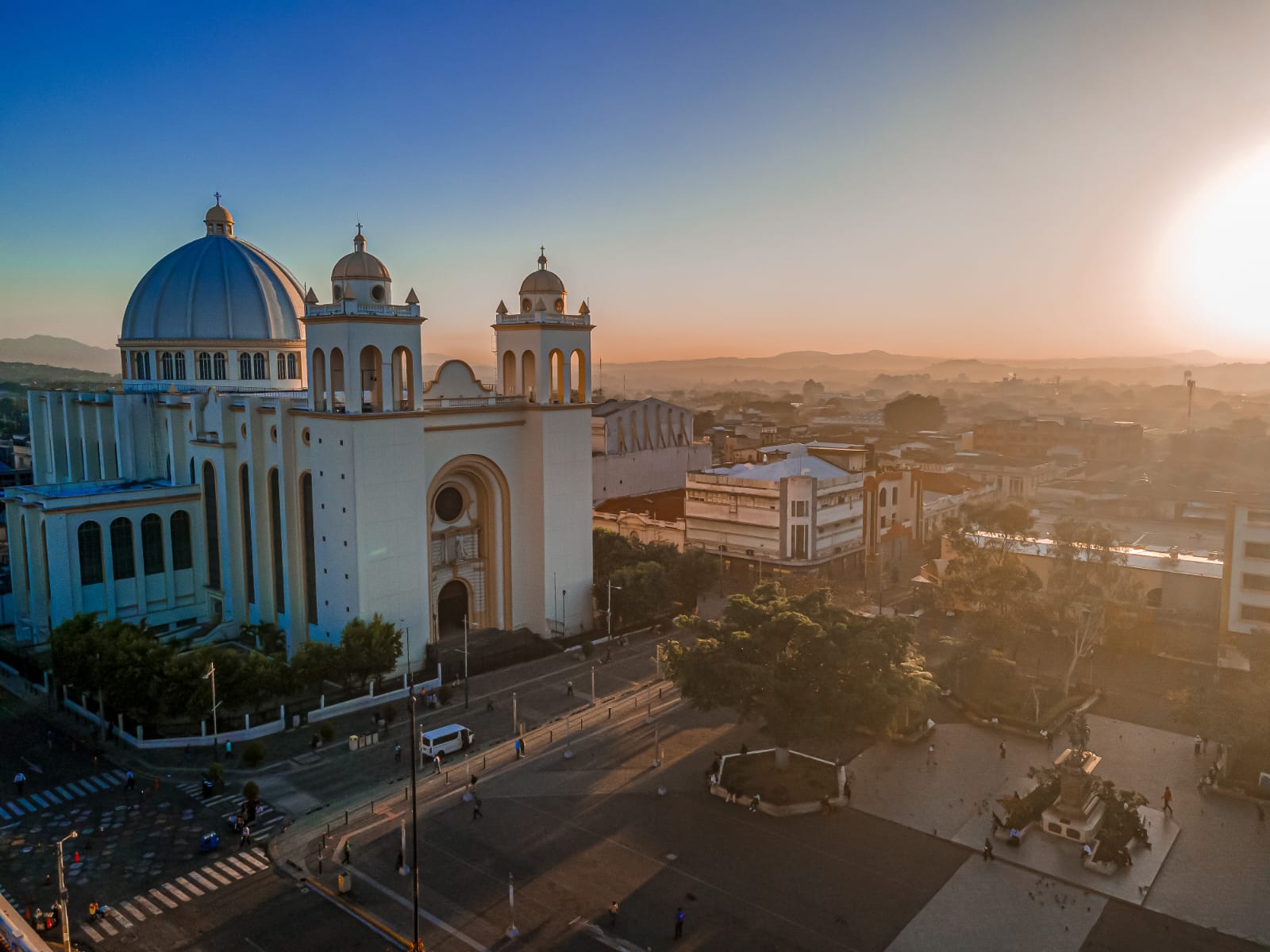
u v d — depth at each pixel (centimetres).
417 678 7706
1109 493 15788
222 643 8575
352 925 4366
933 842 5131
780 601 6175
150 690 6294
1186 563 9256
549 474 8694
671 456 14712
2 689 7444
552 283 8700
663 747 6400
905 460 17050
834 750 6353
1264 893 4631
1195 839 5169
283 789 5769
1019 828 5122
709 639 6000
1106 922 4391
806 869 4841
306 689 7212
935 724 6844
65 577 8275
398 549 7731
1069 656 8462
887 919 4409
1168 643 8356
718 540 11412
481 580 8819
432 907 4509
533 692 7519
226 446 8669
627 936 4266
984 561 7950
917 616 9662
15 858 4938
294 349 10325
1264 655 6247
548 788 5791
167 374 10000
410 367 7731
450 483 8494
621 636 8956
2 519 12450
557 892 4634
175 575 9119
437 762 6116
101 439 10238
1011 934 4297
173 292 9919
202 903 4534
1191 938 4272
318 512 7769
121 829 5256
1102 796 5344
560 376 8888
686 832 5231
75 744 6397
